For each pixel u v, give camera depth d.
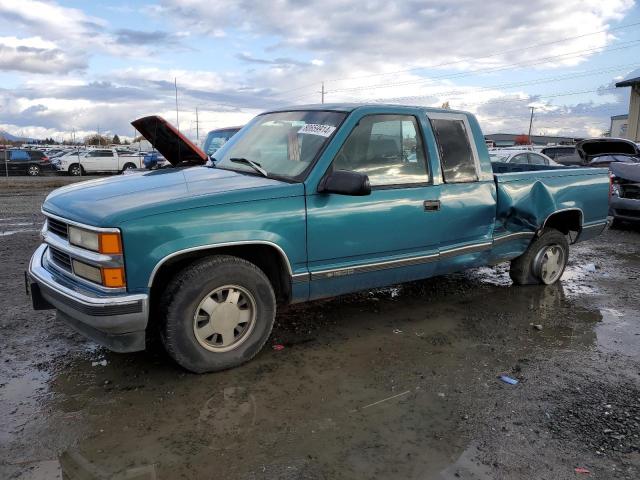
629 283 6.24
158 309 3.42
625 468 2.68
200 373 3.58
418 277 4.54
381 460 2.70
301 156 3.99
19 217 11.02
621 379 3.68
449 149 4.61
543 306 5.24
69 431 2.90
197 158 5.13
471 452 2.78
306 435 2.90
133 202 3.30
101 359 3.80
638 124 33.34
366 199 4.00
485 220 4.88
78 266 3.31
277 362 3.82
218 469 2.60
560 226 6.09
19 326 4.40
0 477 2.51
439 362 3.88
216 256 3.52
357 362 3.85
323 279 3.91
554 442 2.89
